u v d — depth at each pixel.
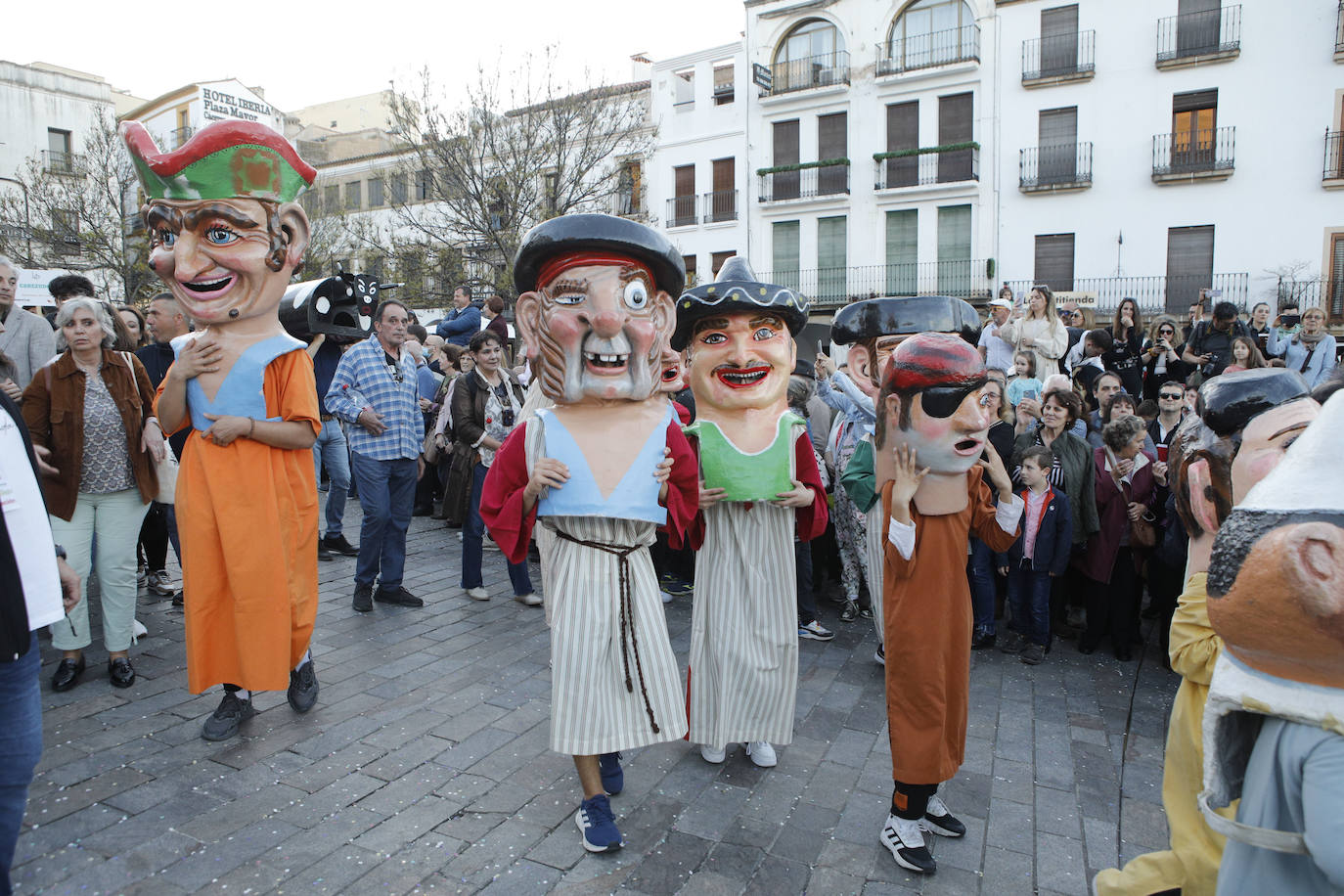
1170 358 8.45
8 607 2.25
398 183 24.62
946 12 23.34
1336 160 19.31
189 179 3.53
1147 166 21.08
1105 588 5.18
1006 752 3.85
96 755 3.50
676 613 5.89
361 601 5.57
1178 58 20.42
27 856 2.80
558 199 19.09
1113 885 2.26
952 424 2.73
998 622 5.91
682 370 3.70
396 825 3.06
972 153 22.77
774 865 2.89
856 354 4.22
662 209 27.61
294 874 2.76
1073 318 9.83
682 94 27.56
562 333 3.01
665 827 3.12
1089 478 5.09
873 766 3.65
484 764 3.53
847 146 24.84
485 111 18.22
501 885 2.73
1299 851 1.40
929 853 2.96
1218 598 1.49
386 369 5.58
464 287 10.68
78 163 23.28
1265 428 2.03
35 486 2.43
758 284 3.48
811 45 25.47
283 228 3.75
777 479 3.45
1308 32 19.38
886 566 2.93
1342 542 1.33
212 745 3.63
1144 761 3.78
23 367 5.28
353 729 3.83
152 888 2.67
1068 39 21.69
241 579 3.63
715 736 3.56
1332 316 19.44
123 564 4.21
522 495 3.05
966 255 23.38
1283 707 1.41
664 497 3.08
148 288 20.39
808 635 5.43
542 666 4.64
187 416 3.74
